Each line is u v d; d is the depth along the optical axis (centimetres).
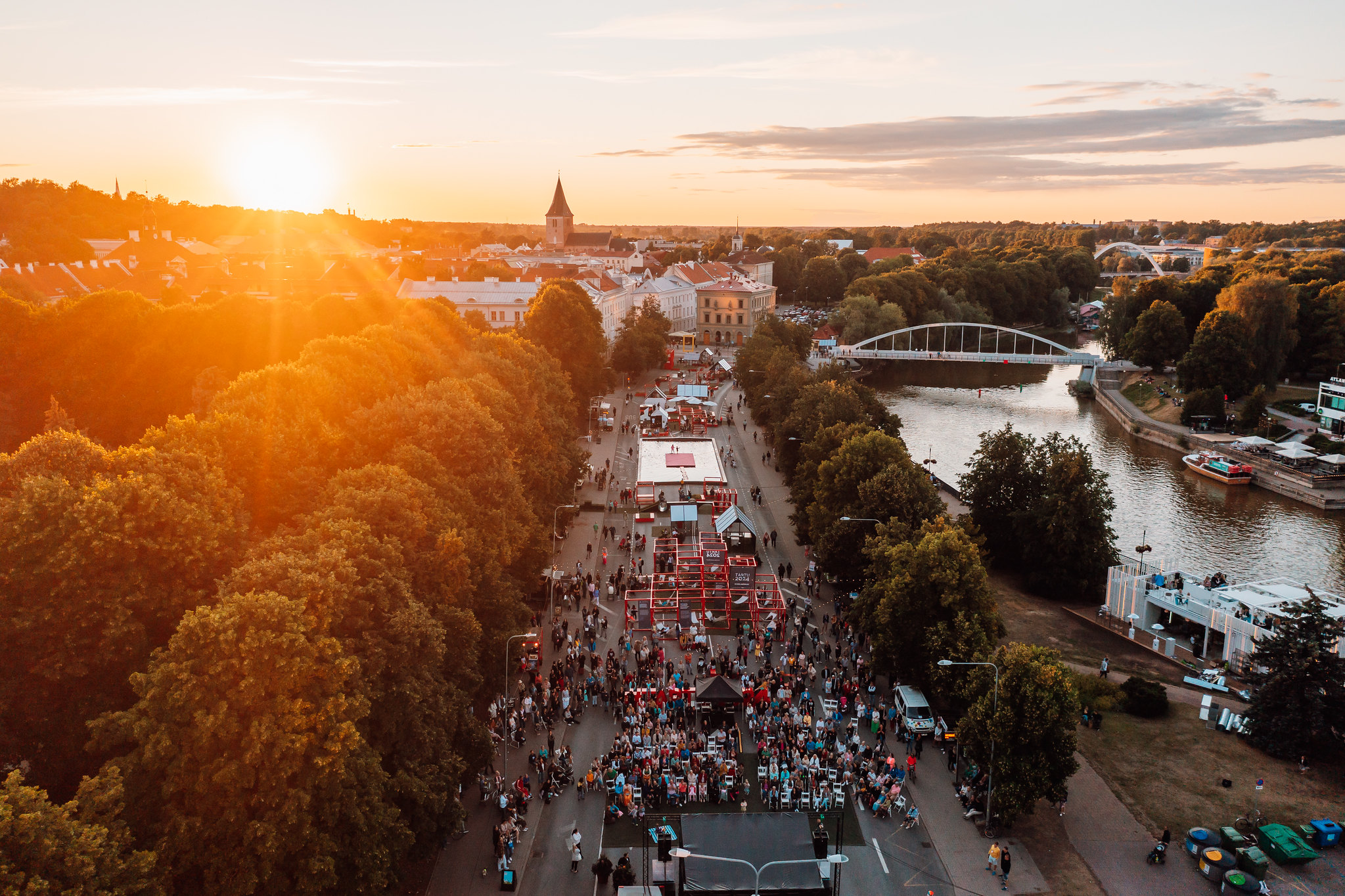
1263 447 15212
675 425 16825
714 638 8256
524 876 5100
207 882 3984
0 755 4378
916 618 6750
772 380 16438
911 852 5344
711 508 11819
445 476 7119
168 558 4966
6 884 3136
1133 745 6406
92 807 3672
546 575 9194
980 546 9588
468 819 5616
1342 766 6144
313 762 4159
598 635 8212
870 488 8631
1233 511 13000
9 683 4400
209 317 11156
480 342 12388
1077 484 9388
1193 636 8281
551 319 17062
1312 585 10075
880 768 6041
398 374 9438
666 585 9062
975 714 5578
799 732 6425
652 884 4941
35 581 4497
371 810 4344
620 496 12794
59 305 10900
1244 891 4878
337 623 4806
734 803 5797
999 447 10244
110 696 4562
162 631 4872
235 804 4019
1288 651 6297
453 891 4975
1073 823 5588
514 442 9575
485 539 7069
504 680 6562
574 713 6744
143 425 10094
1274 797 5788
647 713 6631
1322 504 13088
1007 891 5003
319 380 7856
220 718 4003
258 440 6638
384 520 5847
